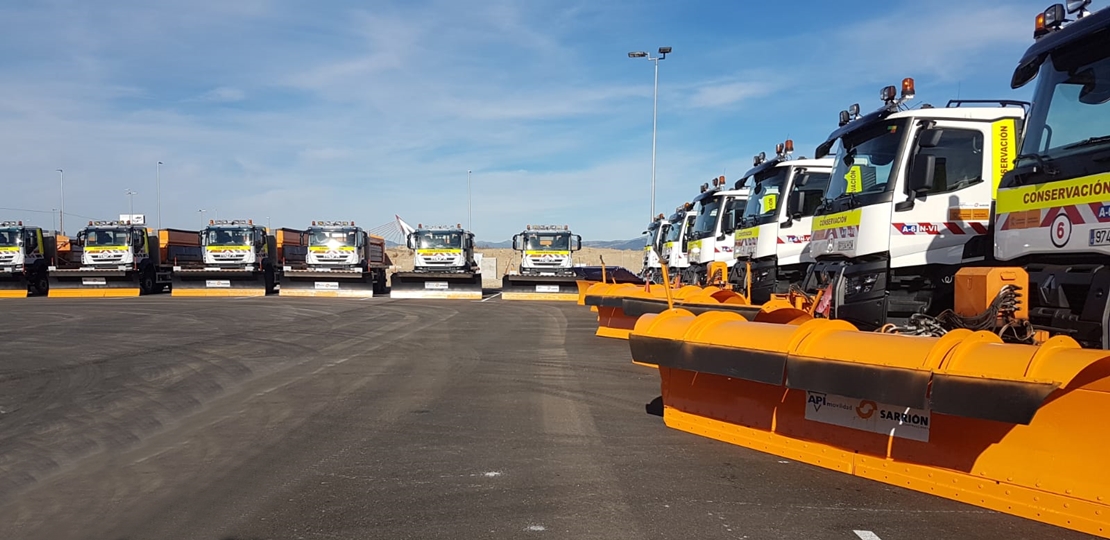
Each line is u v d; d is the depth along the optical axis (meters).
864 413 5.29
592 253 78.81
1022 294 5.91
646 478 5.47
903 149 8.81
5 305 25.36
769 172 14.30
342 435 6.97
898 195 8.78
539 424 7.31
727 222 17.69
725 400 6.46
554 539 4.32
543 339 14.97
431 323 18.75
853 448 5.37
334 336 15.47
